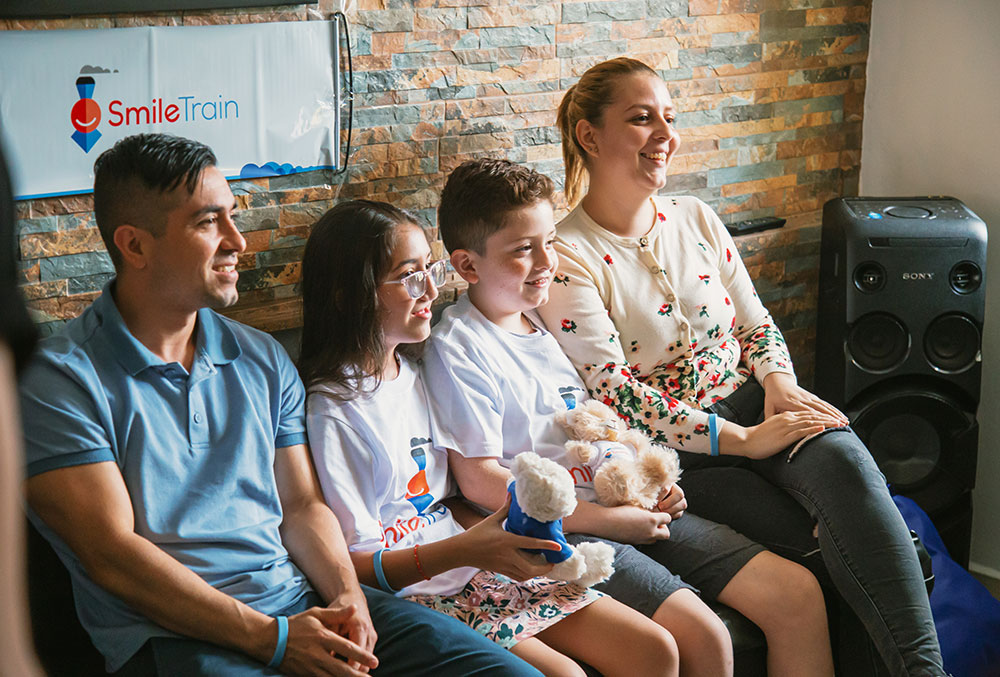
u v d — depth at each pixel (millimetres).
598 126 2182
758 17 2754
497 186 1918
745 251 2801
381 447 1746
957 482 2607
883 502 1874
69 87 1796
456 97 2322
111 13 1811
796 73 2867
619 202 2211
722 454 2156
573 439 1968
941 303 2523
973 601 2270
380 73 2197
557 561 1595
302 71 2072
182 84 1924
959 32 2721
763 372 2252
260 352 1691
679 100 2676
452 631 1559
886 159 2992
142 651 1461
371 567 1670
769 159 2885
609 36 2521
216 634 1439
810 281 2975
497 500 1833
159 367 1537
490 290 1980
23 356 335
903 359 2547
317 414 1735
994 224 2734
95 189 1541
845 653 1970
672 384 2205
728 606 1889
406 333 1815
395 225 1803
